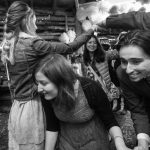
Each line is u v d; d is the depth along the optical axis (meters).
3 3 5.95
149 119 1.71
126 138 3.67
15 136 1.97
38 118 1.96
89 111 1.59
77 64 3.72
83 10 3.81
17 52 1.93
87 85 1.56
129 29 1.58
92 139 1.65
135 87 1.55
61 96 1.45
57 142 1.78
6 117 5.28
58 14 6.29
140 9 4.24
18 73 1.95
